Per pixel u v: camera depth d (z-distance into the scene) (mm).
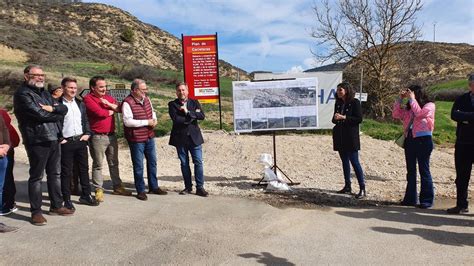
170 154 11898
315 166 10508
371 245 5211
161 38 92438
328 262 4730
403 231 5707
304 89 8258
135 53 79188
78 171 6836
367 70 19406
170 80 38094
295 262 4734
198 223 5910
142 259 4750
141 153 7094
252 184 8531
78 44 68438
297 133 14617
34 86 5539
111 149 7195
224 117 18672
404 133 7133
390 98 19234
